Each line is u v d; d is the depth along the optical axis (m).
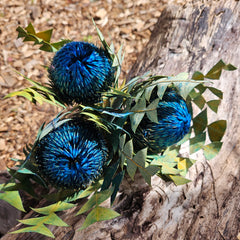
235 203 1.45
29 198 1.63
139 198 1.32
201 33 1.96
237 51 1.87
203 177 1.45
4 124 2.73
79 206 1.33
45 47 1.39
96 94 1.20
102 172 1.21
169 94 1.20
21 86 3.05
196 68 1.81
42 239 1.25
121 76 3.08
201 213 1.36
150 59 1.98
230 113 1.69
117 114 1.12
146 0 3.84
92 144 1.11
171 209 1.32
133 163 1.10
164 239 1.25
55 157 1.08
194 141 1.33
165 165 1.22
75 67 1.13
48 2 3.77
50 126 1.10
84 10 3.75
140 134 1.18
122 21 3.65
